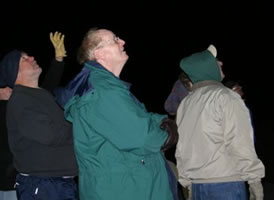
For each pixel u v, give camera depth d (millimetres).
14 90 2891
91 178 2367
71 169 2900
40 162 2844
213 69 2828
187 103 2883
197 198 2793
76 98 2396
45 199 2830
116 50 2486
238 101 2635
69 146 2896
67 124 2850
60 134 2807
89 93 2322
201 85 2844
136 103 2400
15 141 2885
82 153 2400
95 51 2473
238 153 2607
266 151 8102
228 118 2611
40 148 2838
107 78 2352
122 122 2260
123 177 2324
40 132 2750
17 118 2814
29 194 2840
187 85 4277
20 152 2885
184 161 2842
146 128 2242
